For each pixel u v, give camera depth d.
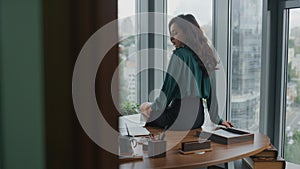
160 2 3.55
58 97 0.45
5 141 0.44
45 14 0.43
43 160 0.45
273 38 3.23
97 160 0.48
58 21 0.44
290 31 3.19
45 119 0.45
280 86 3.24
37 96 0.44
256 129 3.32
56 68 0.45
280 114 3.28
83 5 0.45
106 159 0.49
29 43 0.43
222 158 1.76
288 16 3.18
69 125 0.46
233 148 1.96
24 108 0.44
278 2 3.19
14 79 0.43
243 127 3.41
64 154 0.46
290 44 3.20
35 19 0.43
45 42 0.44
